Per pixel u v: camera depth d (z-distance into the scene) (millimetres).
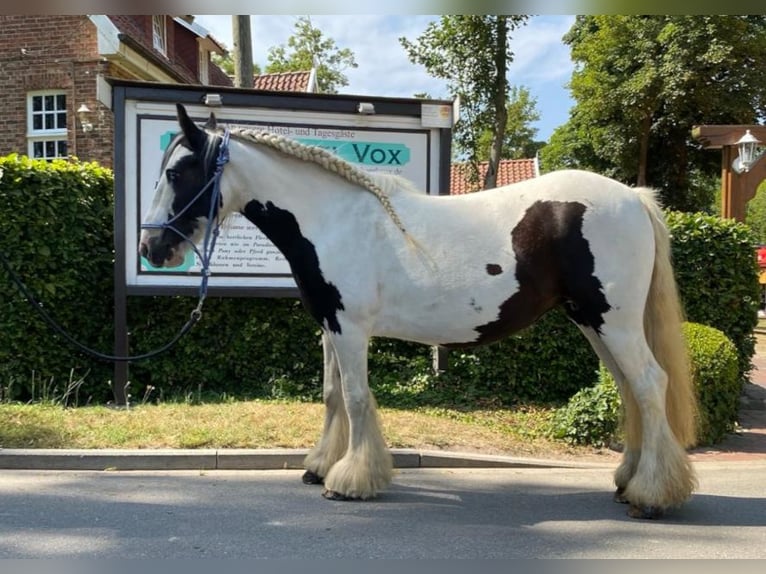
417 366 7574
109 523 3848
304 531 3756
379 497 4402
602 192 4008
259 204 4312
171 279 6914
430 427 5961
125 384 6836
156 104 6797
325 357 4680
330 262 4141
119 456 5035
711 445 6250
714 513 4156
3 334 6672
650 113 27062
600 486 4773
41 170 6781
